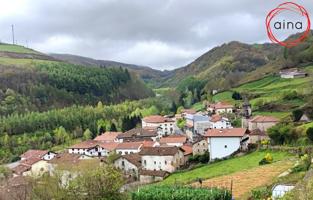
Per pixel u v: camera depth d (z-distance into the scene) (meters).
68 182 52.75
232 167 73.81
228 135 89.56
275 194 39.78
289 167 56.56
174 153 98.06
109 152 125.19
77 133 179.00
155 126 147.25
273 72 191.75
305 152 67.44
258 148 82.62
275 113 122.62
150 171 91.38
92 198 44.72
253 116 121.69
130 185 77.81
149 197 42.97
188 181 67.69
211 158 90.62
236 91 175.75
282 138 84.25
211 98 185.88
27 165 113.94
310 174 41.06
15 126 170.38
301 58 192.75
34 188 54.91
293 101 126.94
